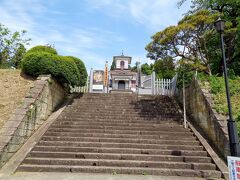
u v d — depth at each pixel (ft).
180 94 50.31
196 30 40.04
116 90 86.22
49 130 35.88
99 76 75.72
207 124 35.01
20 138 30.19
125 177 24.75
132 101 51.01
